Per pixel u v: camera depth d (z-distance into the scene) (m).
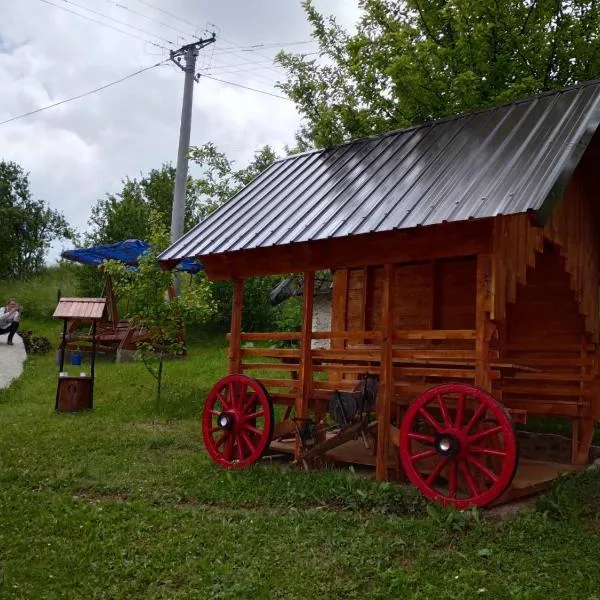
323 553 5.66
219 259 9.45
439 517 6.33
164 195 34.84
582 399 9.95
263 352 9.20
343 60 15.95
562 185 6.70
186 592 4.97
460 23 14.38
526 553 5.68
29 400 13.74
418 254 7.60
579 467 9.18
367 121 14.98
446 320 10.31
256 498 7.21
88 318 12.87
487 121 9.27
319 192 9.38
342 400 8.34
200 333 24.50
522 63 14.24
